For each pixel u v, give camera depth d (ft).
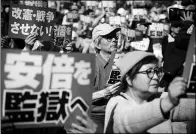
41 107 10.60
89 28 32.14
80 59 10.87
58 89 10.73
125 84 11.59
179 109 11.67
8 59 10.40
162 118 9.53
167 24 26.63
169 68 13.56
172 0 36.58
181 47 13.57
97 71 15.60
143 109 9.75
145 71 10.94
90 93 10.91
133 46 23.89
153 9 33.65
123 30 24.75
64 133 14.19
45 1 21.17
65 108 10.76
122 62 11.35
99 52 16.78
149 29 25.77
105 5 32.07
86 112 10.87
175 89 9.37
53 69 10.69
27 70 10.52
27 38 17.02
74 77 10.84
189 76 10.62
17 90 10.44
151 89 11.03
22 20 17.03
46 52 10.65
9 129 10.96
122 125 10.09
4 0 28.63
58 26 21.22
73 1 38.68
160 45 23.65
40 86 10.59
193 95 10.69
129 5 35.68
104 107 14.71
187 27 16.69
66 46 21.49
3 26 22.77
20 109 10.46
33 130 13.88
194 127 12.25
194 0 21.54
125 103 10.94
